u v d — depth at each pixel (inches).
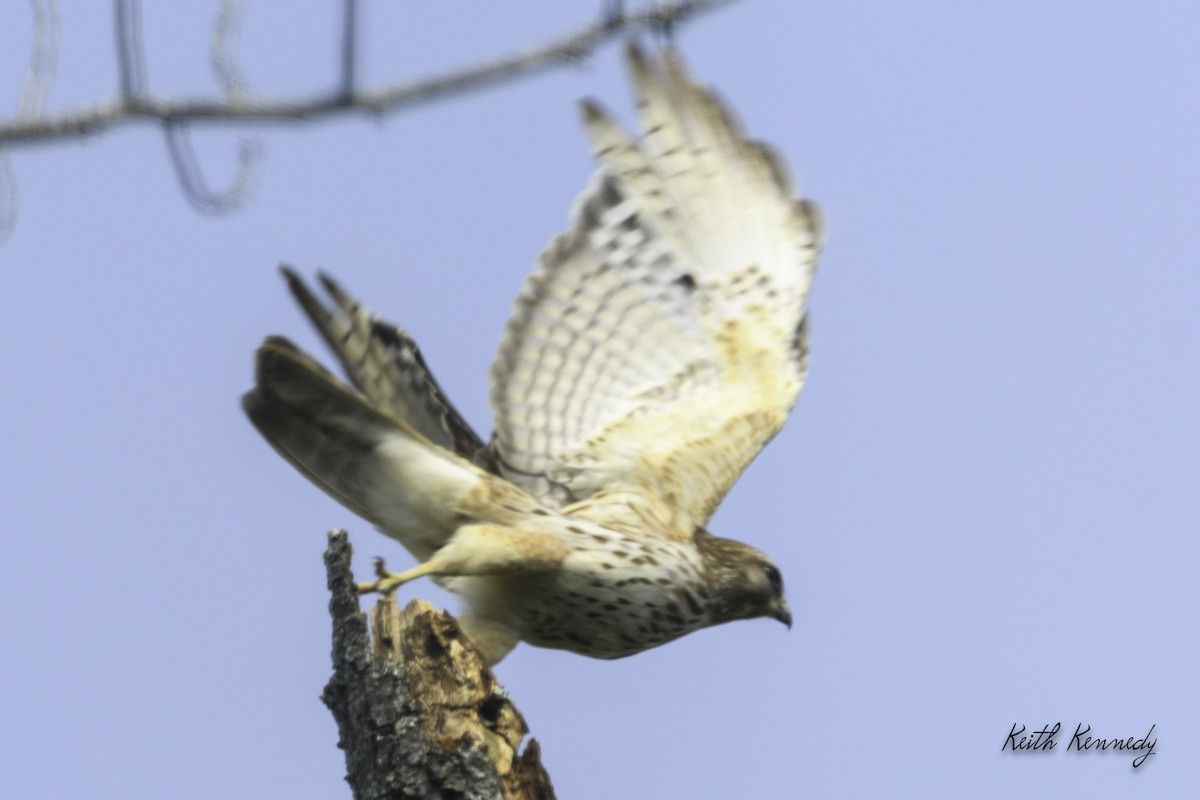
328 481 452.4
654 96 557.0
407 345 482.9
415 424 491.5
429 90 279.0
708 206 558.9
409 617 380.2
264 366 421.1
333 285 464.4
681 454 523.2
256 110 279.4
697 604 507.5
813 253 567.8
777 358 549.6
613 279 542.0
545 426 521.3
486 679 379.6
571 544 470.6
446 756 368.5
